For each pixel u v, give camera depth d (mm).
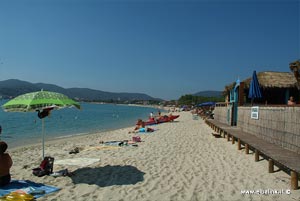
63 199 6527
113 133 22984
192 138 17250
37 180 8055
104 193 6945
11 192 6730
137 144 14883
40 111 8312
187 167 9492
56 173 8484
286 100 19391
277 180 7656
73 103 7922
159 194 6859
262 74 20391
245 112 15430
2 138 21719
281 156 8070
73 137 21516
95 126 33844
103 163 10180
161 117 34531
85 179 8125
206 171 8906
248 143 10773
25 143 18766
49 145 16391
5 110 7473
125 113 76438
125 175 8539
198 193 6883
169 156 11430
